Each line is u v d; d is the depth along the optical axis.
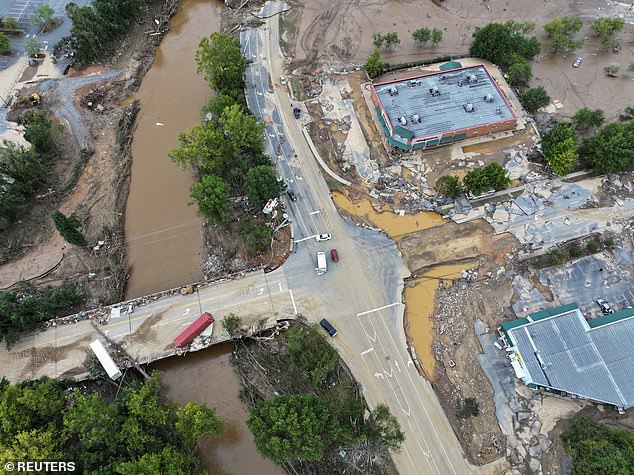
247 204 94.31
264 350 79.69
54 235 93.50
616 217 91.31
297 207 93.88
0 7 131.75
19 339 80.38
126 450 65.38
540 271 86.12
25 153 94.50
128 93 115.94
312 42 122.19
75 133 107.75
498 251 88.06
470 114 100.38
